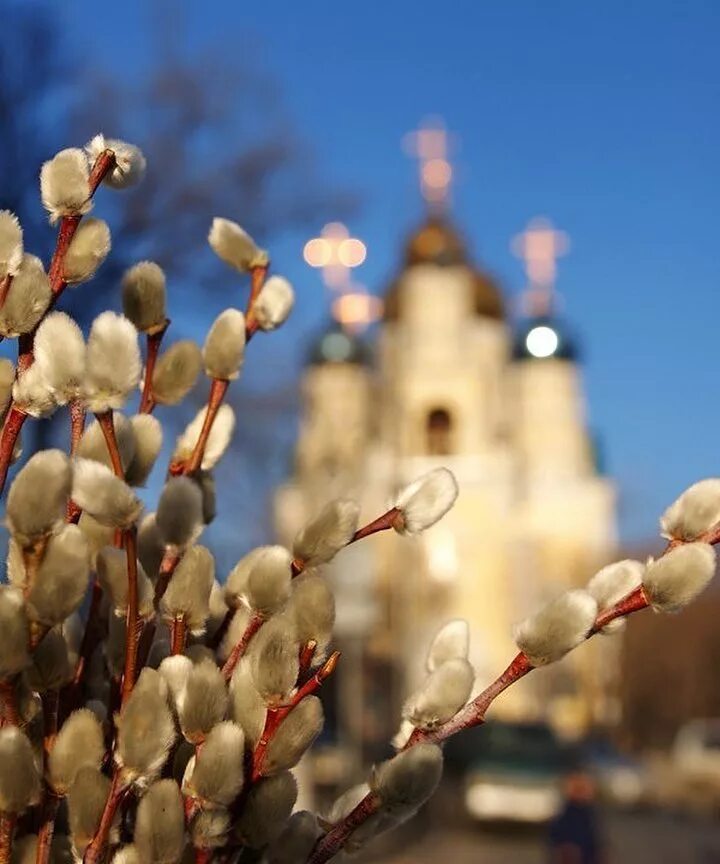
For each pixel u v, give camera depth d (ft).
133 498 6.86
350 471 74.23
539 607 7.21
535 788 68.54
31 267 7.30
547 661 7.10
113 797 6.61
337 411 160.04
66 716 7.45
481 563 158.30
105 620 7.79
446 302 166.91
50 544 6.40
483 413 163.84
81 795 6.69
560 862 41.75
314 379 162.40
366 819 7.20
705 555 7.00
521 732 75.15
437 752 7.06
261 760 6.80
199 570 7.41
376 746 66.95
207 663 6.85
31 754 6.58
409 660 101.65
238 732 6.66
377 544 115.03
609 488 166.30
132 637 7.02
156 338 8.23
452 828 70.13
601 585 7.34
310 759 31.60
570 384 175.32
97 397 7.07
